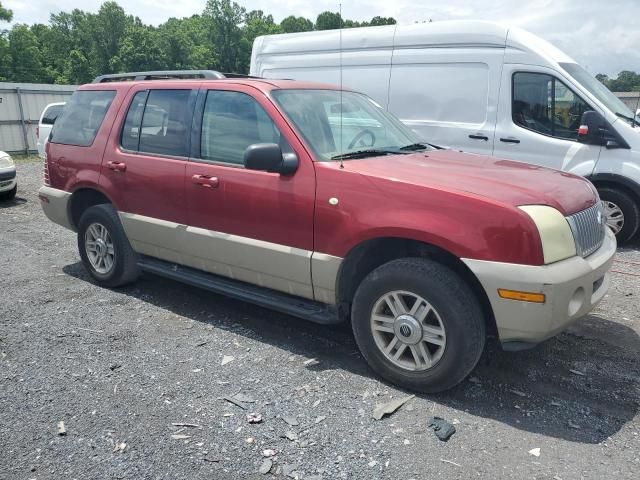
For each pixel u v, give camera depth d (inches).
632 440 120.2
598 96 277.9
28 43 2997.0
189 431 123.0
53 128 230.5
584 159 276.7
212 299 204.7
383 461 113.0
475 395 138.2
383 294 139.3
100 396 137.3
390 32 322.0
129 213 197.0
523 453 115.8
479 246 124.9
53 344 166.1
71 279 227.9
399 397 137.1
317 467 111.2
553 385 143.0
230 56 4104.3
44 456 115.0
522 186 135.3
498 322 126.0
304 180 149.6
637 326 180.4
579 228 133.2
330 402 134.6
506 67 288.2
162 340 169.2
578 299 128.5
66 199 219.3
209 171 169.6
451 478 108.1
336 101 179.8
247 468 111.0
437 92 308.3
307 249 150.5
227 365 153.3
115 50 3720.5
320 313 154.0
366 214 138.6
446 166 151.8
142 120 195.3
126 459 113.9
